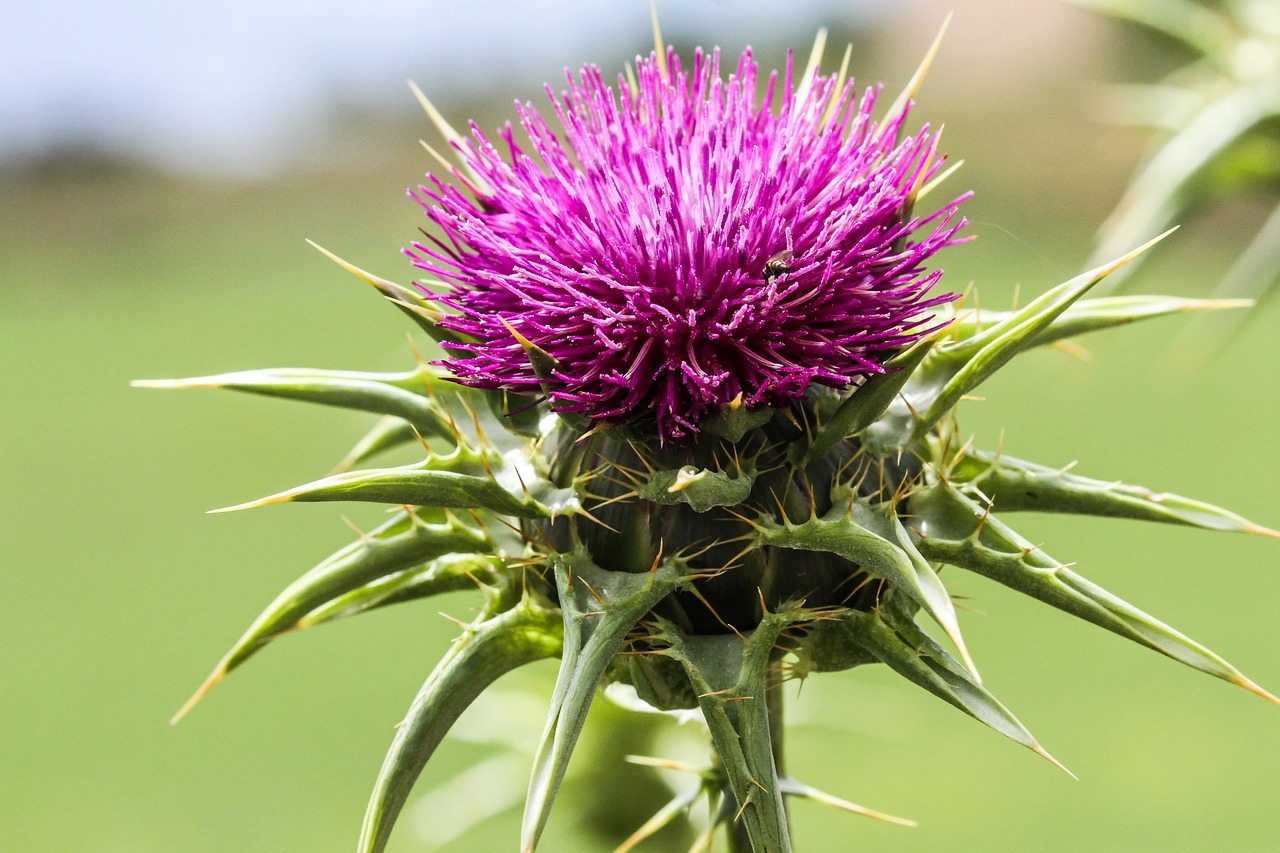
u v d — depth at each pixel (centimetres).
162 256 2872
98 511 1570
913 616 263
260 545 1441
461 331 279
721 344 268
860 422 263
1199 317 498
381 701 1056
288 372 294
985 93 2453
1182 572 1152
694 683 251
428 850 548
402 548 283
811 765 905
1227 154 505
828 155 288
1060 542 1245
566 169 297
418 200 290
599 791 443
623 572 269
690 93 314
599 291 273
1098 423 1502
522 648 265
